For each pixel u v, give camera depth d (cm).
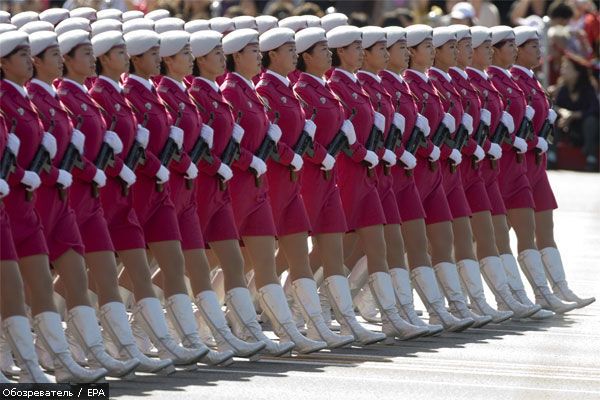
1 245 3020
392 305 3809
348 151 3769
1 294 3034
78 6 5328
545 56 7762
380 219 3803
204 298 3456
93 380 3120
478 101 4231
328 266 3719
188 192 3453
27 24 3516
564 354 3700
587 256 5641
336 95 3803
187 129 3466
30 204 3091
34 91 3180
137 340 3519
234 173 3566
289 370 3400
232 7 5912
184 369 3381
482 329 4094
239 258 3522
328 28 4003
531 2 7806
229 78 3603
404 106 3966
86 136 3247
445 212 4044
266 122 3600
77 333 3184
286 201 3641
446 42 4175
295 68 3741
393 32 3994
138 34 3419
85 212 3244
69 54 3269
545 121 4444
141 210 3394
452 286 4044
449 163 4106
